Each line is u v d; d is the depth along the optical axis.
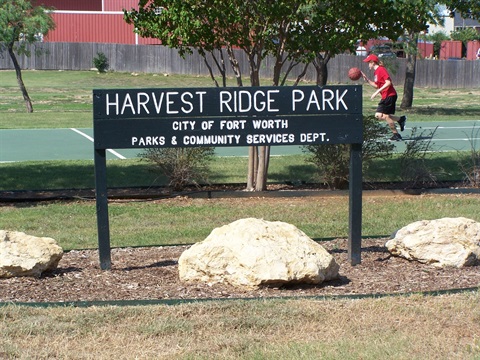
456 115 34.91
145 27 14.48
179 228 12.00
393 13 14.12
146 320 6.25
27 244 7.85
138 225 12.32
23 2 34.31
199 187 15.80
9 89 46.97
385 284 7.48
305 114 8.24
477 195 14.97
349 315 6.39
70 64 59.31
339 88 8.24
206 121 8.15
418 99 44.22
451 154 20.88
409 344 5.72
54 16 61.38
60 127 29.39
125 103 8.03
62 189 15.74
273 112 8.21
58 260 8.03
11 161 20.78
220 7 13.44
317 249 7.52
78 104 39.50
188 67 56.88
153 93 8.07
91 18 62.19
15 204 14.36
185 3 13.61
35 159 21.31
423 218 12.55
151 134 8.09
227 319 6.23
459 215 12.79
